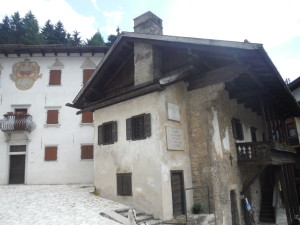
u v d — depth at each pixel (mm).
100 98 14523
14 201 11695
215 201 10117
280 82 10805
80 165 20984
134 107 11117
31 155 20859
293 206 14641
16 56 22266
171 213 9586
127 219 8859
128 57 13227
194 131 11125
